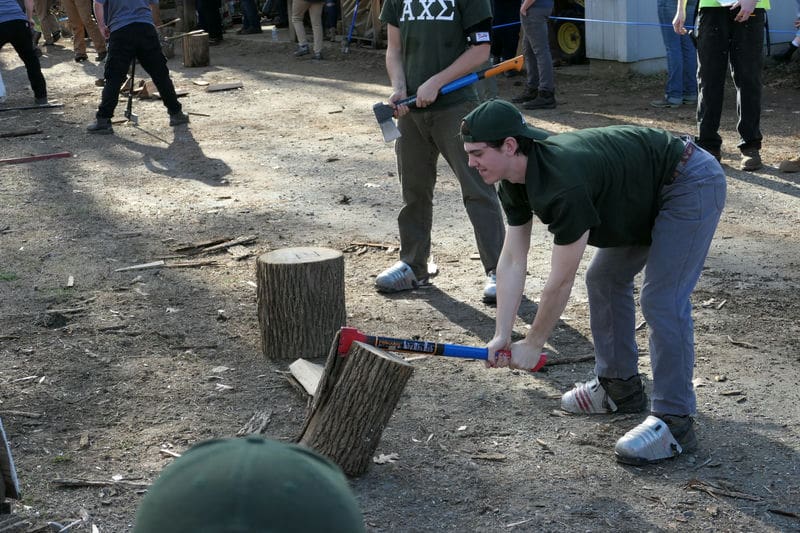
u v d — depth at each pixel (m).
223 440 0.79
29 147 10.48
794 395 4.48
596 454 4.01
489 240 5.70
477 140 3.41
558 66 14.39
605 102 11.78
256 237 7.16
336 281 5.02
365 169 9.15
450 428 4.26
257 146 10.24
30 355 5.09
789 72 12.88
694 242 3.68
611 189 3.59
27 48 12.48
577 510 3.59
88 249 6.93
